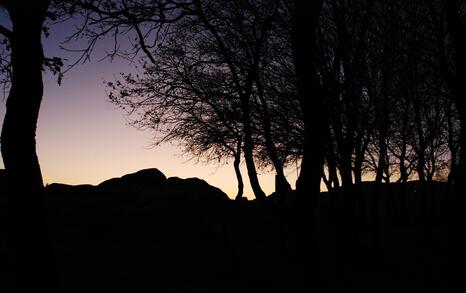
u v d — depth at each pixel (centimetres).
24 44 682
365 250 1847
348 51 1426
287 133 1828
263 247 2131
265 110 1714
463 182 899
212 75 1905
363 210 2358
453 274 878
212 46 1838
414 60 1412
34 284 652
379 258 1802
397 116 2231
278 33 1526
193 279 1716
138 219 2661
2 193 2344
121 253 2138
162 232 2564
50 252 678
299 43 866
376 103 1727
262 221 2520
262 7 1469
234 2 1502
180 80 1894
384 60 1587
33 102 683
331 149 1673
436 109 2427
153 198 3012
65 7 1025
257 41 1591
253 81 1719
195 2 1254
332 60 1570
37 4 689
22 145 672
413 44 1282
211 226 2659
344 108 1573
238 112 1845
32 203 669
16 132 671
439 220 3084
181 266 1925
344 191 1722
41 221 675
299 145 1814
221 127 2088
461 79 970
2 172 2625
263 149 2128
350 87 1527
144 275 1788
